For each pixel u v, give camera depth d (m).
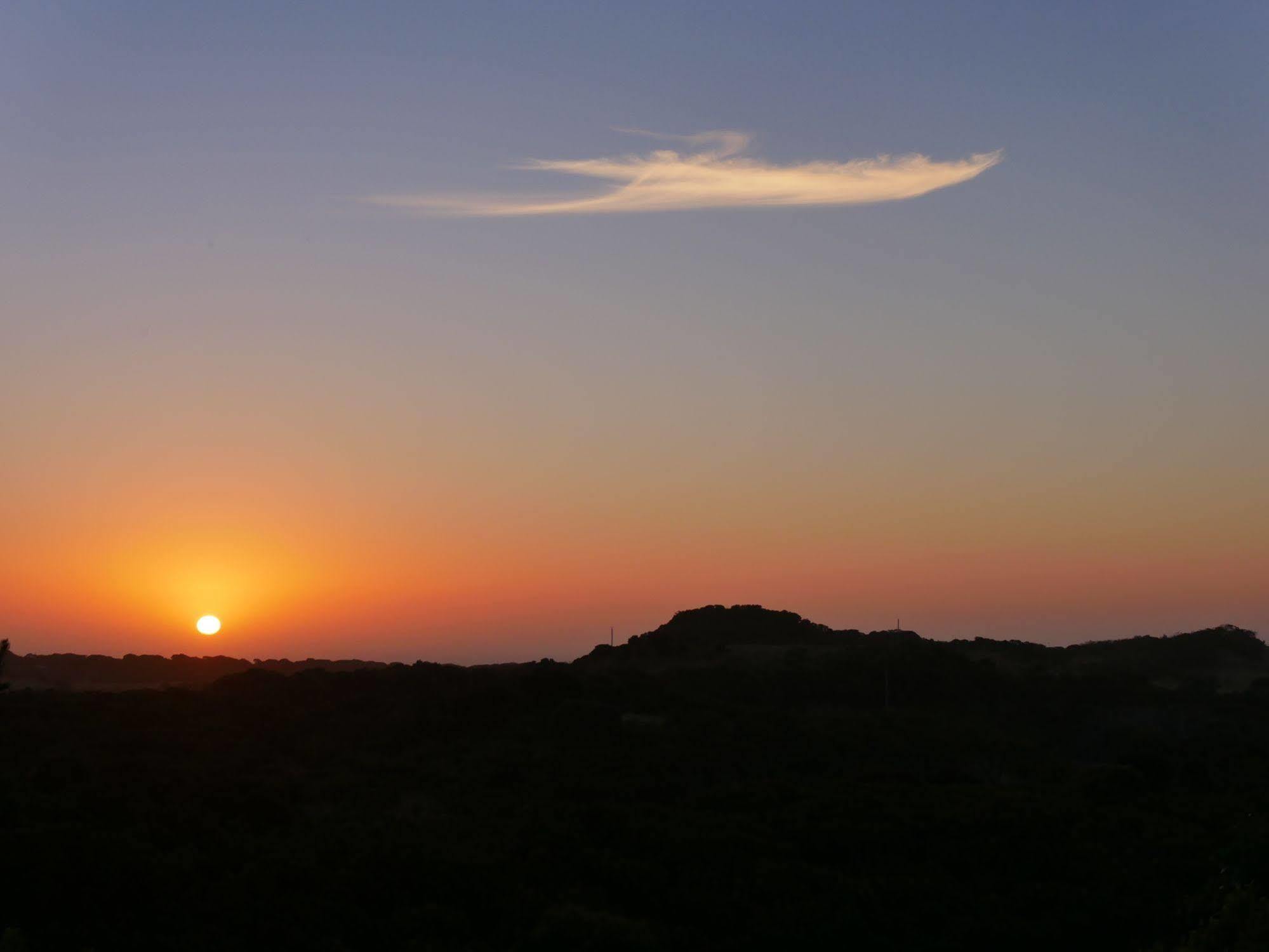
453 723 52.41
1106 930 29.50
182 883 27.62
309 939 25.86
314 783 41.69
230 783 38.31
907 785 44.97
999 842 35.56
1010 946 28.88
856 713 62.09
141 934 24.97
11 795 34.28
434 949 25.73
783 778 45.81
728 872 32.06
